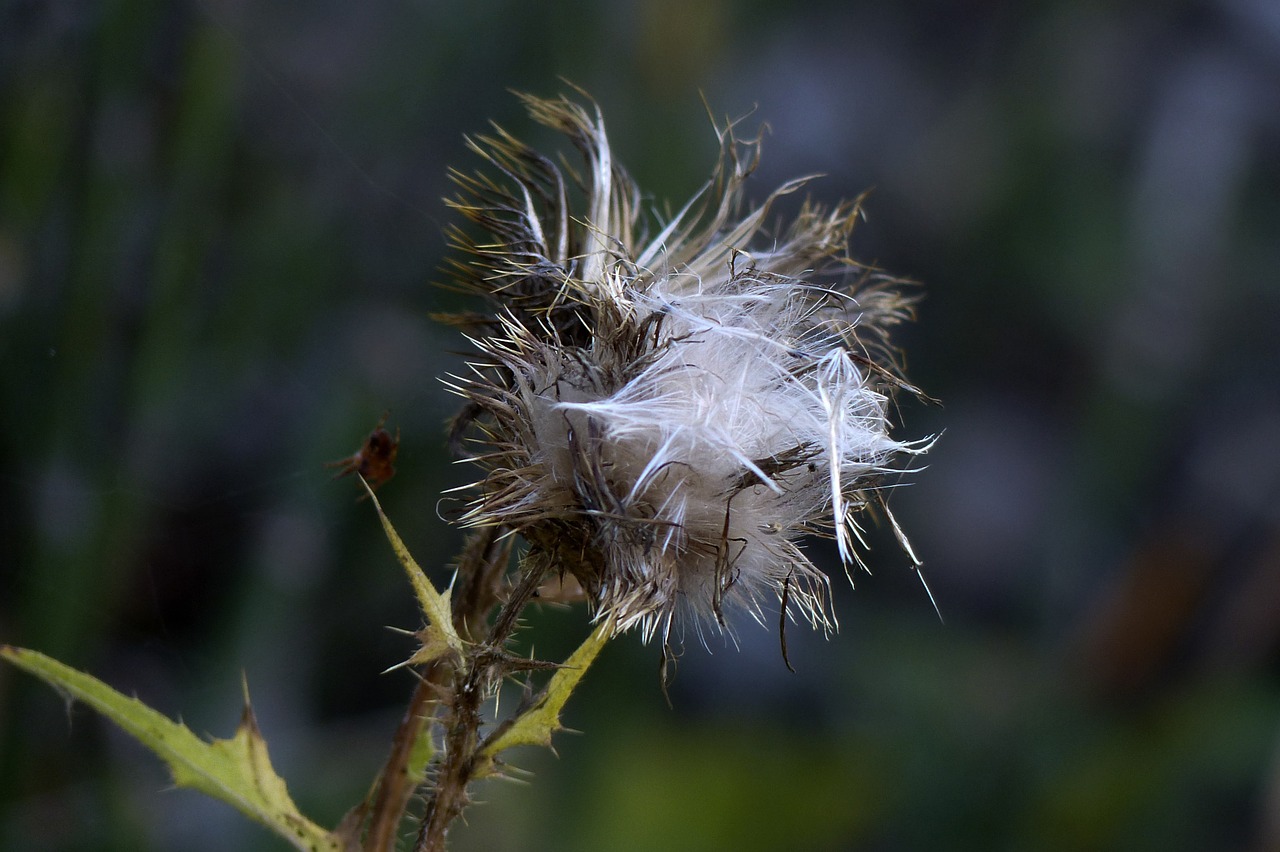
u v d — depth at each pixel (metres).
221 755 0.39
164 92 0.53
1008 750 0.73
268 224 0.62
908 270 1.01
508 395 0.38
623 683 0.64
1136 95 1.08
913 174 1.05
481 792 0.60
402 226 0.68
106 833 0.49
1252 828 0.66
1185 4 1.08
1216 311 1.00
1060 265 1.00
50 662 0.38
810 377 0.39
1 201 0.49
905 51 1.10
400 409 0.60
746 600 0.39
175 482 0.59
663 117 0.73
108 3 0.50
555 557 0.38
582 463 0.37
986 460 0.98
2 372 0.49
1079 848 0.70
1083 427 0.93
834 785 0.72
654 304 0.38
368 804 0.39
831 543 0.84
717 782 0.70
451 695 0.38
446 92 0.72
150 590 0.58
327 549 0.58
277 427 0.63
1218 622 0.76
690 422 0.38
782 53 1.04
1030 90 1.06
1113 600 0.77
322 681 0.60
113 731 0.53
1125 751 0.72
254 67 0.65
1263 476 0.90
